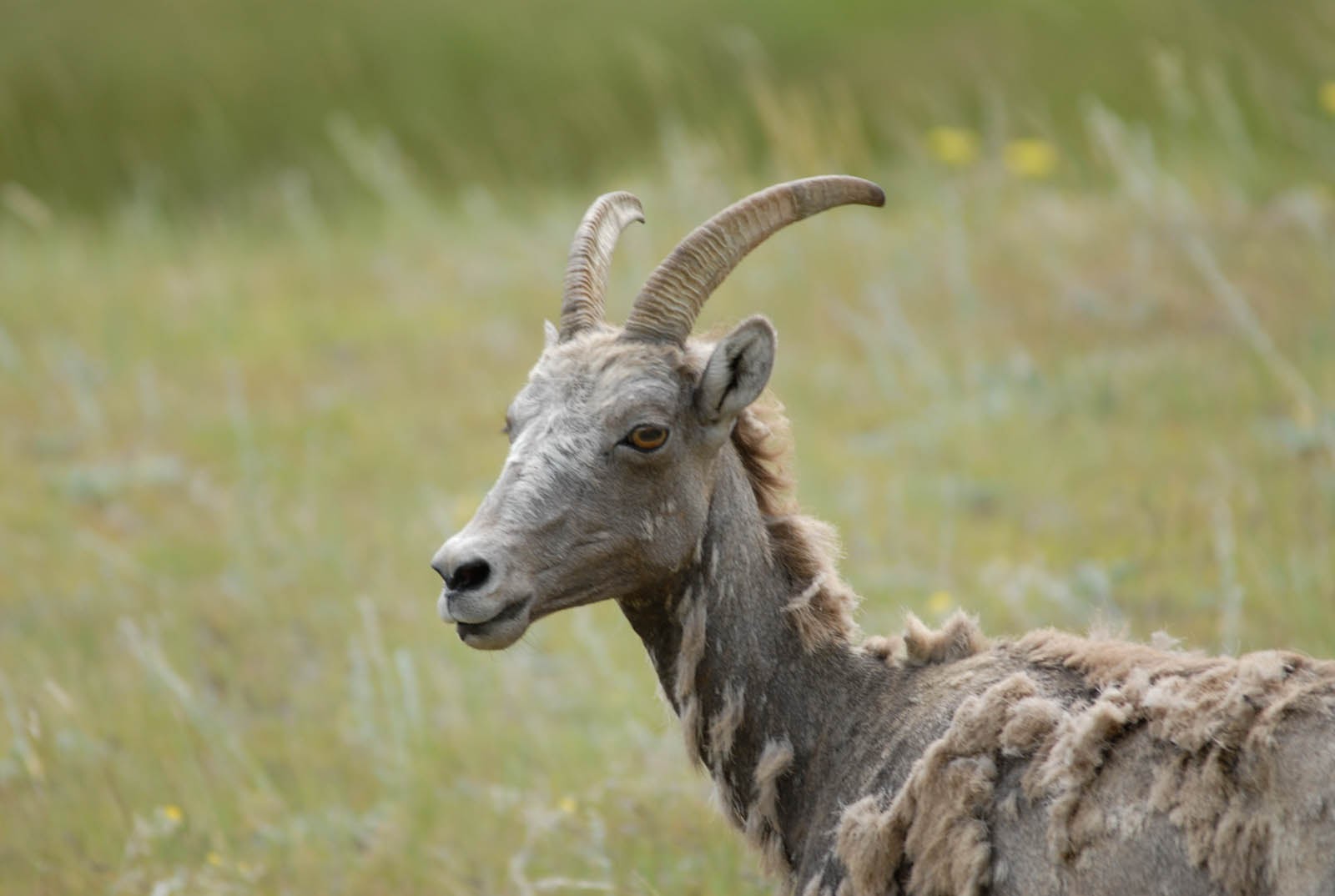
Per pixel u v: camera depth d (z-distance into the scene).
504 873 23.48
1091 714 15.20
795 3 79.50
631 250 55.00
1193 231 50.16
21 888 23.64
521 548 17.23
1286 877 13.50
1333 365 39.38
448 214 66.25
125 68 81.31
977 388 42.66
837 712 18.05
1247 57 63.28
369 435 45.38
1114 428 38.81
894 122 67.69
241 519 39.41
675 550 17.91
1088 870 14.73
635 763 26.44
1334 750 13.59
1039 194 57.22
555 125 72.88
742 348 17.53
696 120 70.31
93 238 68.19
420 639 32.34
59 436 47.44
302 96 78.25
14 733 27.78
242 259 64.06
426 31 82.50
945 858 15.73
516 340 51.78
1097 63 68.50
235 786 26.27
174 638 32.94
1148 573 30.88
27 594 36.06
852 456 40.06
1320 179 54.06
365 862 24.02
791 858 18.16
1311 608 27.09
